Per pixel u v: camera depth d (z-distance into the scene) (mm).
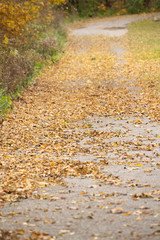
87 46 33188
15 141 11539
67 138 11711
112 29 42594
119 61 26094
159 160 9078
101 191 7203
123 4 60031
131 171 8367
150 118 13594
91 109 15625
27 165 9133
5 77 17891
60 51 29734
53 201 6777
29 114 15094
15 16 20109
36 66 23578
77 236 5230
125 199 6668
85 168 8695
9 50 21188
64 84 20766
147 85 19234
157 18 47906
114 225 5520
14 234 5301
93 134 11977
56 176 8289
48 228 5543
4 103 15062
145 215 5820
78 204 6547
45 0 26531
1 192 7246
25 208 6445
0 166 9125
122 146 10516
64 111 15445
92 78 21781
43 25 30062
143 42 33031
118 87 19406
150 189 7172
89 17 55375
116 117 14164
